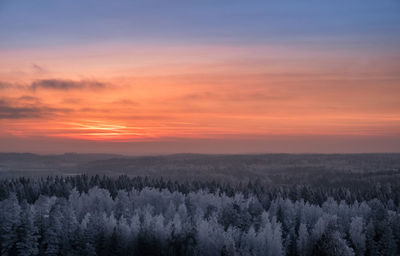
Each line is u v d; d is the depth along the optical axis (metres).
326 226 121.12
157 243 108.44
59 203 139.50
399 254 118.75
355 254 115.81
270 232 109.00
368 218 144.88
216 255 105.25
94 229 106.31
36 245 99.94
